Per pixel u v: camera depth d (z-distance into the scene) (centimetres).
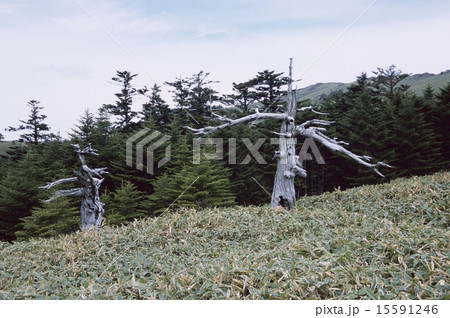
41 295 491
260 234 796
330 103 3052
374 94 3669
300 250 571
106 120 2978
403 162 2644
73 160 2633
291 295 396
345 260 482
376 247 544
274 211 995
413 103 2741
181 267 566
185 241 763
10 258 766
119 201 2320
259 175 2444
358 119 2638
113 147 2611
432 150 2630
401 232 612
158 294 446
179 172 2345
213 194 2103
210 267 508
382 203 1023
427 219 853
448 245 523
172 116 3275
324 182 2712
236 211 1009
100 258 714
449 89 2977
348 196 1215
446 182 1160
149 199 2314
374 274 423
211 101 3300
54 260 720
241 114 2630
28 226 2011
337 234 695
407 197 1043
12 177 2395
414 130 2567
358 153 2534
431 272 426
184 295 442
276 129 2512
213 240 788
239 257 556
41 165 2623
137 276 579
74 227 2141
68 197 2247
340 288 409
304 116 2698
